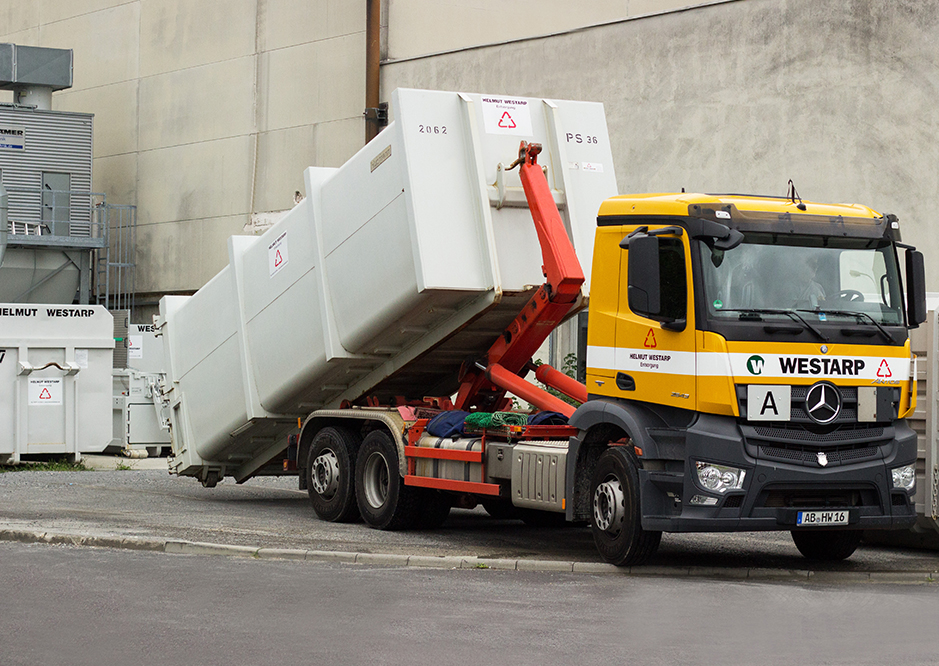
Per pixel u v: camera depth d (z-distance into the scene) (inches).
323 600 344.5
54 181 1200.8
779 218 405.1
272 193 1068.5
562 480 436.1
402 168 487.2
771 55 732.0
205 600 342.6
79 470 808.3
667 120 774.5
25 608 328.5
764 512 392.5
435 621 315.3
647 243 394.9
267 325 591.2
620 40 797.9
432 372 568.4
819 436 397.7
